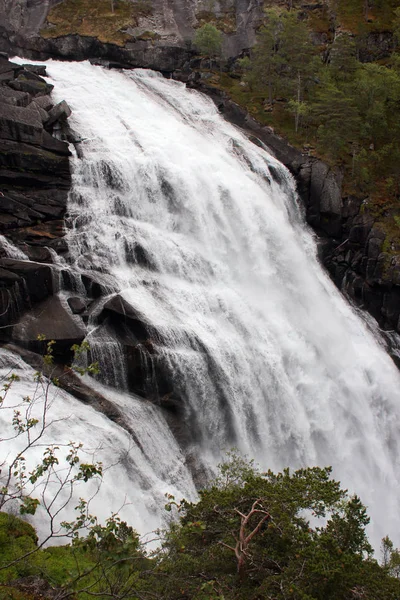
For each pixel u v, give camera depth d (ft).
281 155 204.13
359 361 160.66
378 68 224.94
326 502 65.98
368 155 211.41
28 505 46.65
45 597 58.65
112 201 152.15
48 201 144.66
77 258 133.69
